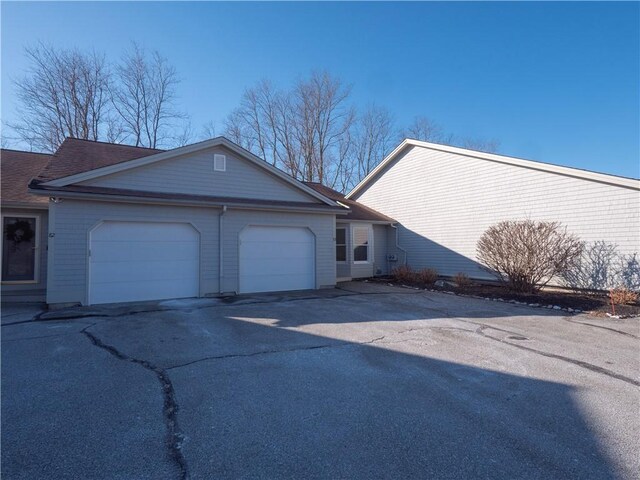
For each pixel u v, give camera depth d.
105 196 9.85
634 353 6.10
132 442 3.33
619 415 3.94
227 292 11.79
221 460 3.08
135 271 10.52
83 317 8.33
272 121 31.66
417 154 17.73
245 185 12.72
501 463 3.08
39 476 2.84
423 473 2.93
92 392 4.38
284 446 3.29
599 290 11.73
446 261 16.23
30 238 10.98
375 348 6.25
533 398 4.36
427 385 4.71
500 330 7.55
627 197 11.22
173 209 11.04
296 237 13.27
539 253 11.73
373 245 18.27
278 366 5.32
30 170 13.27
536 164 13.12
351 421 3.76
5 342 6.35
